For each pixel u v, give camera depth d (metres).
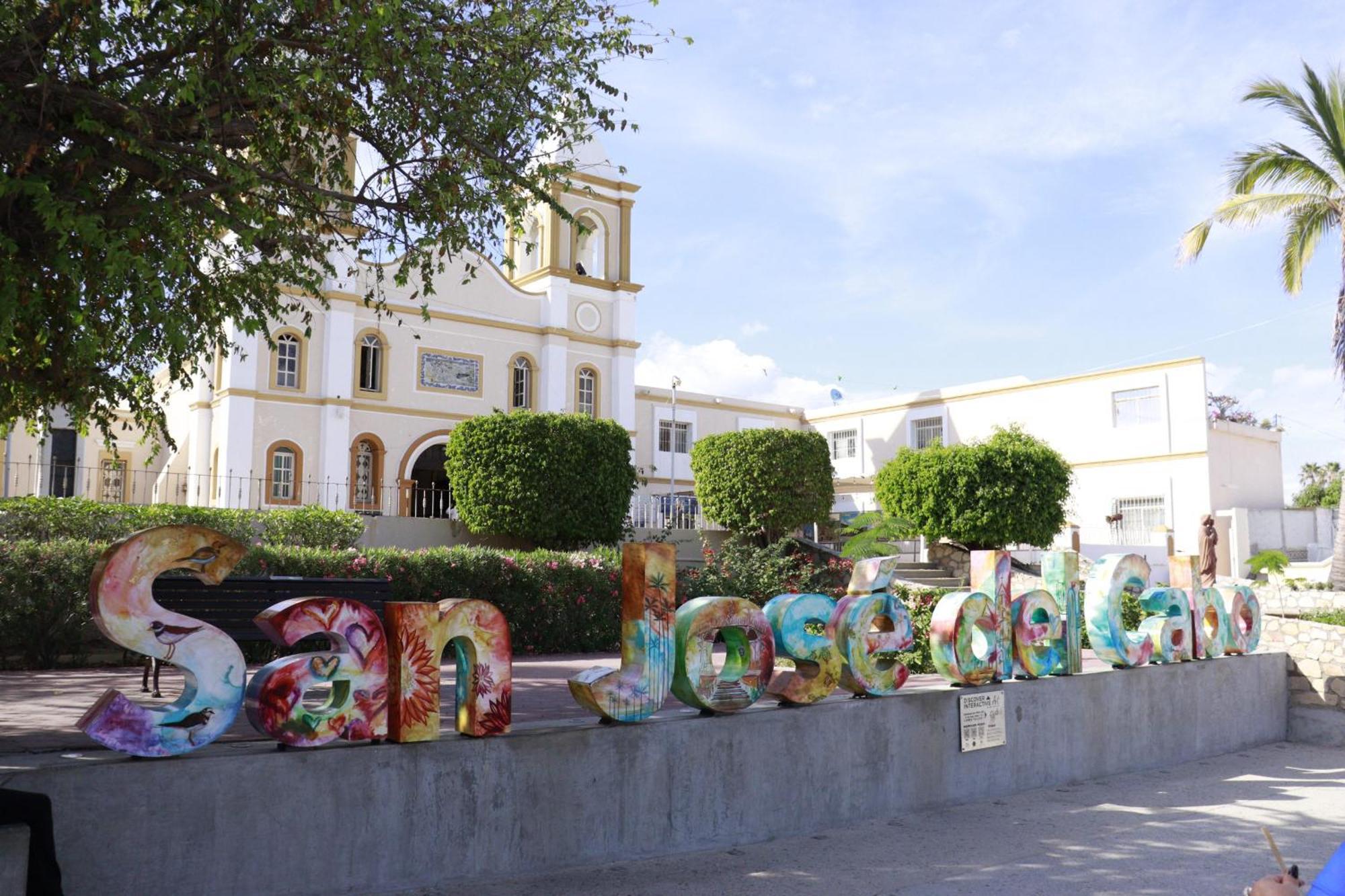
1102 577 8.64
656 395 33.66
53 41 5.75
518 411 21.00
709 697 5.99
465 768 5.09
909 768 6.98
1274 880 2.16
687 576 15.52
